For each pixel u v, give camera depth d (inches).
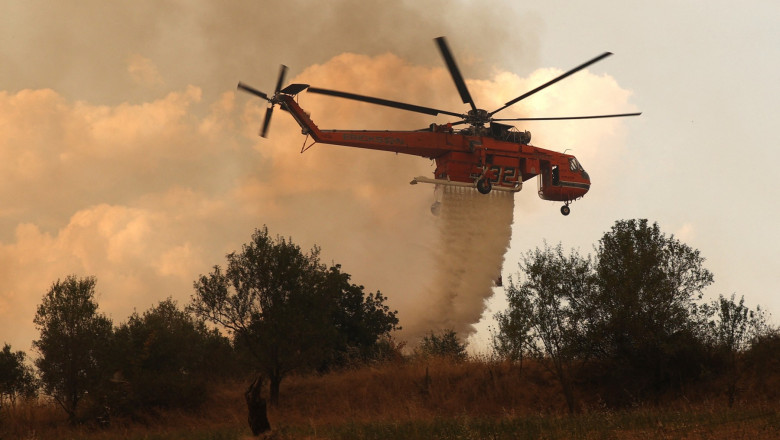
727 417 642.2
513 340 981.8
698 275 997.8
